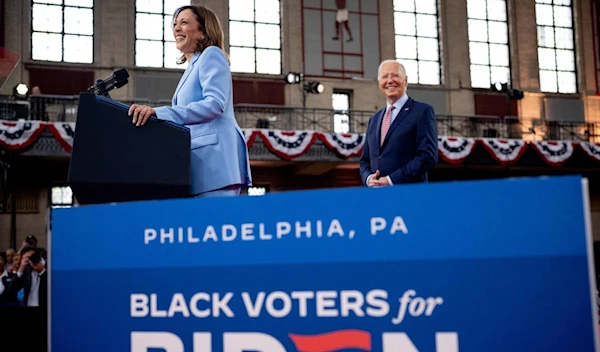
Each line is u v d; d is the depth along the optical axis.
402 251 1.30
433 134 3.53
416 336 1.29
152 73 20.00
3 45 18.95
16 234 18.41
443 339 1.27
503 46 23.42
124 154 2.08
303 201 1.37
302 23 21.33
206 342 1.44
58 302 1.59
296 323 1.37
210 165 2.44
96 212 1.56
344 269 1.34
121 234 1.53
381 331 1.31
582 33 23.88
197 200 1.46
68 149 16.08
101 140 2.08
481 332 1.25
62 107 18.38
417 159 3.45
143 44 20.33
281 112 20.59
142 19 20.41
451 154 18.72
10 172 17.91
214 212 1.44
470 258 1.26
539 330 1.21
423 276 1.29
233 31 21.12
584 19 23.98
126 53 19.91
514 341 1.22
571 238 1.20
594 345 1.17
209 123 2.48
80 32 19.80
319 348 1.35
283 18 21.27
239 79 20.62
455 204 1.27
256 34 21.31
